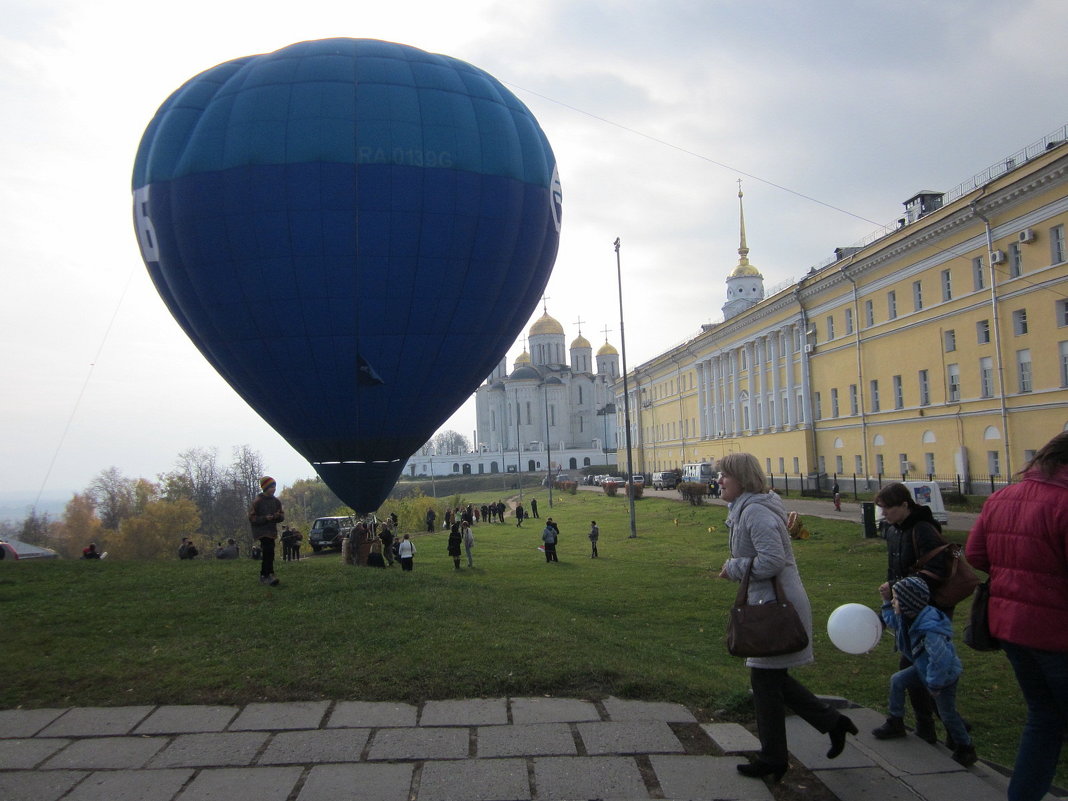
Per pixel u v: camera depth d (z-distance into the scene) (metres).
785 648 5.03
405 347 20.34
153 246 20.25
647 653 9.30
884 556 22.66
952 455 36.72
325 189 19.11
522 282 21.77
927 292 38.66
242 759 5.74
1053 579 4.49
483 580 20.88
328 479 21.94
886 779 5.44
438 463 129.88
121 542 71.38
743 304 80.19
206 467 93.12
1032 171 30.45
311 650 8.15
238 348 20.22
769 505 5.22
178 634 8.87
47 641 8.62
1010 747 7.44
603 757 5.69
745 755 5.75
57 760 5.76
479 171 20.19
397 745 5.92
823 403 49.31
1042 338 30.97
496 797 5.14
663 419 86.44
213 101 19.98
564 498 75.81
